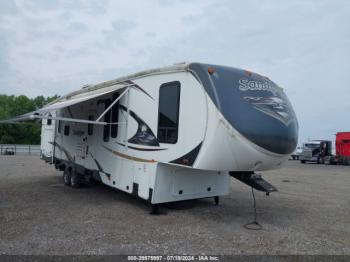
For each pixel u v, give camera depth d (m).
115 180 8.12
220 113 5.77
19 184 10.98
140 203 8.18
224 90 6.00
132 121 7.60
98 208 7.61
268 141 5.92
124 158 7.80
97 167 9.02
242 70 6.64
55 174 13.76
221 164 5.89
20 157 24.50
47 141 13.13
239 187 11.66
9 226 6.06
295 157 40.88
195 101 6.11
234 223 6.70
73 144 10.52
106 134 8.60
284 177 16.45
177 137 6.38
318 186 13.13
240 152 5.83
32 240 5.32
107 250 4.96
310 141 34.66
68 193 9.43
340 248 5.40
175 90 6.53
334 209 8.49
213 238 5.68
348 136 32.81
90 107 9.55
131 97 7.70
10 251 4.83
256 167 6.08
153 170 6.84
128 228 6.11
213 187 7.72
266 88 6.52
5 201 8.20
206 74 6.07
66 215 6.93
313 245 5.50
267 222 6.88
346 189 12.51
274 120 6.11
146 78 7.27
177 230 6.07
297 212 7.97
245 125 5.82
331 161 32.69
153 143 6.92
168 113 6.62
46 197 8.80
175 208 7.82
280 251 5.16
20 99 57.00
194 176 7.34
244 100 6.06
